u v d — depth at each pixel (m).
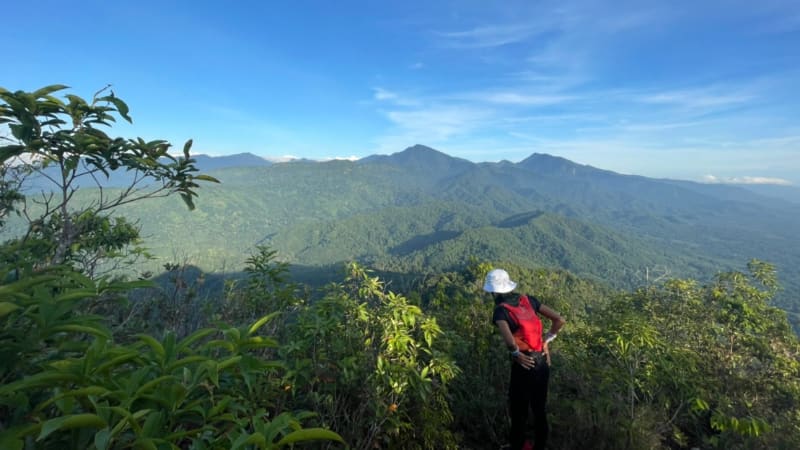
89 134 2.34
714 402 4.15
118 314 3.42
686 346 5.78
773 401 4.79
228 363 1.36
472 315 4.77
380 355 2.96
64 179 2.50
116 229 3.91
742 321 5.65
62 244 2.68
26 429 0.99
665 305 6.57
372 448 2.88
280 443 1.21
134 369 1.47
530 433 3.67
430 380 2.96
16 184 3.04
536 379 3.18
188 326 3.67
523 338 3.21
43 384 1.13
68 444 1.19
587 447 3.30
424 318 3.54
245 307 3.79
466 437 3.76
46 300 1.32
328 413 2.79
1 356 1.24
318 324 2.96
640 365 3.93
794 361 5.33
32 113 2.10
